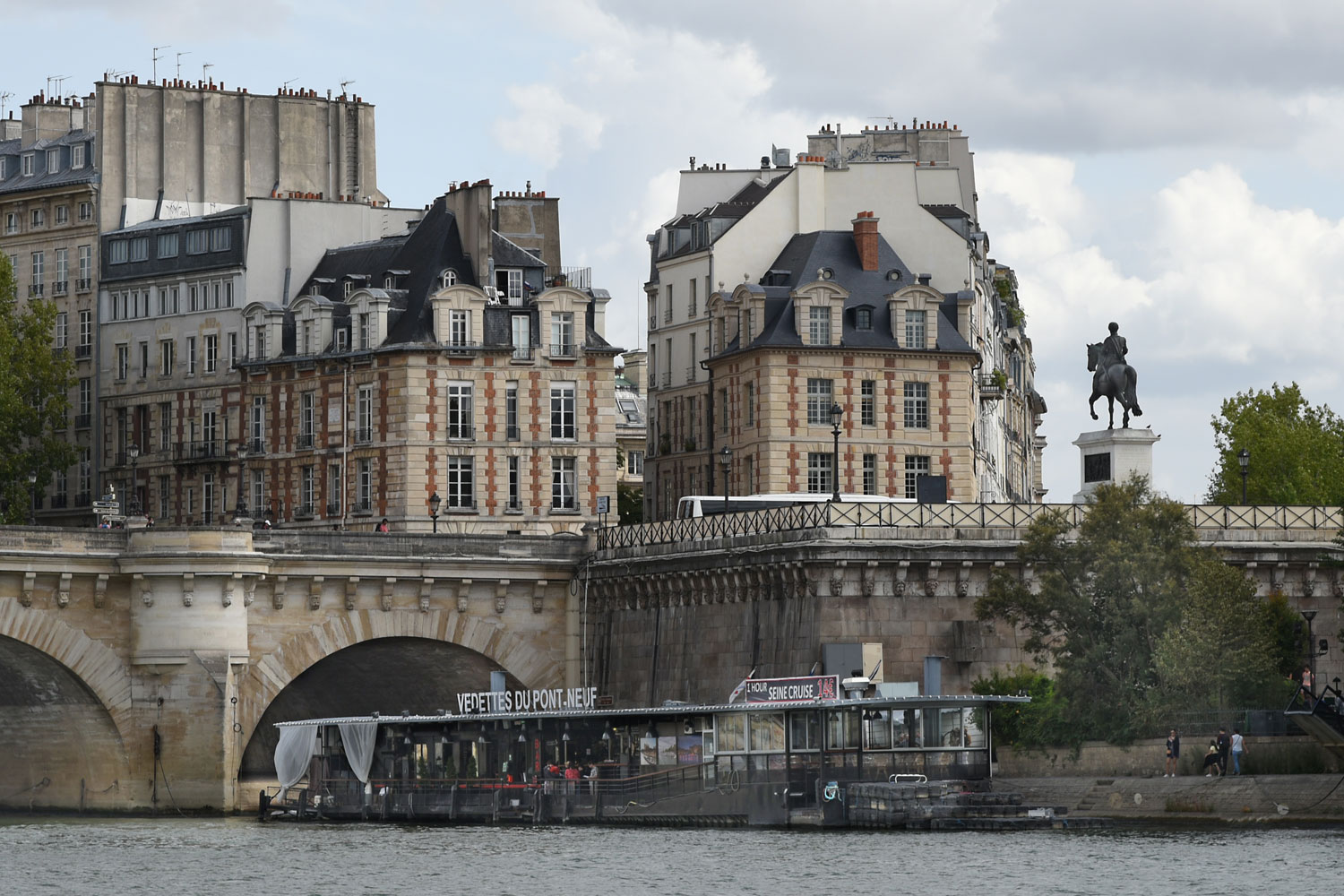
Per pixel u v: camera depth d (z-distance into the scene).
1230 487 156.62
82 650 120.00
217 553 119.94
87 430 168.88
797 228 160.38
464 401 150.88
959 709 104.38
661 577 122.81
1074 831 98.12
